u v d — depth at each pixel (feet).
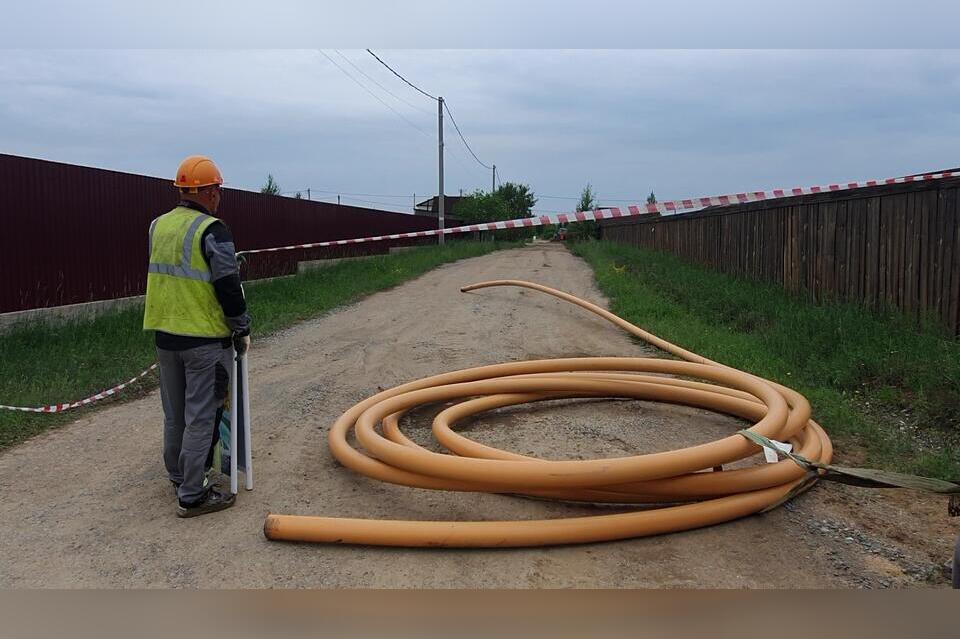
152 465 15.51
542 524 11.60
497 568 10.98
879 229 25.90
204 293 12.65
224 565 11.07
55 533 12.18
